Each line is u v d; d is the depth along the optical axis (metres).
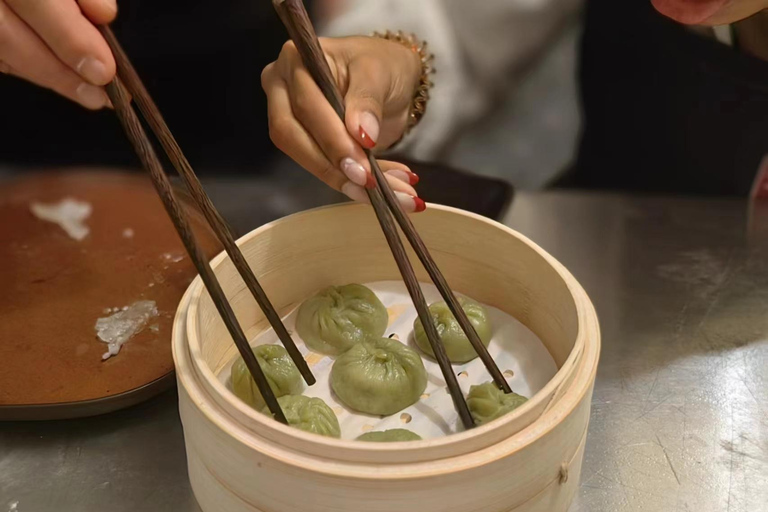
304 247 0.64
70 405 0.58
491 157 0.99
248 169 0.90
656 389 0.65
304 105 0.58
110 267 0.71
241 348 0.53
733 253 0.78
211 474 0.53
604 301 0.72
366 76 0.65
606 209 0.85
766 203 0.86
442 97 0.94
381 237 0.65
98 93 0.54
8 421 0.61
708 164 0.94
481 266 0.64
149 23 0.89
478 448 0.49
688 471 0.60
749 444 0.61
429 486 0.48
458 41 0.93
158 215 0.78
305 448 0.48
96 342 0.64
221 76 0.92
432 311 0.64
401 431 0.56
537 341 0.63
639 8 0.90
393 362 0.60
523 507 0.51
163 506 0.57
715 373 0.66
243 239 0.60
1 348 0.63
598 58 0.93
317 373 0.62
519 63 0.94
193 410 0.51
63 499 0.58
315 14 0.92
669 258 0.77
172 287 0.69
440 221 0.63
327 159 0.60
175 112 0.94
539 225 0.82
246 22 0.89
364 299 0.64
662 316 0.71
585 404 0.53
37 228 0.76
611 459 0.60
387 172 0.63
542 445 0.50
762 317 0.71
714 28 0.88
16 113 0.94
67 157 0.93
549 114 0.97
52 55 0.53
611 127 0.97
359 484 0.48
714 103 0.91
